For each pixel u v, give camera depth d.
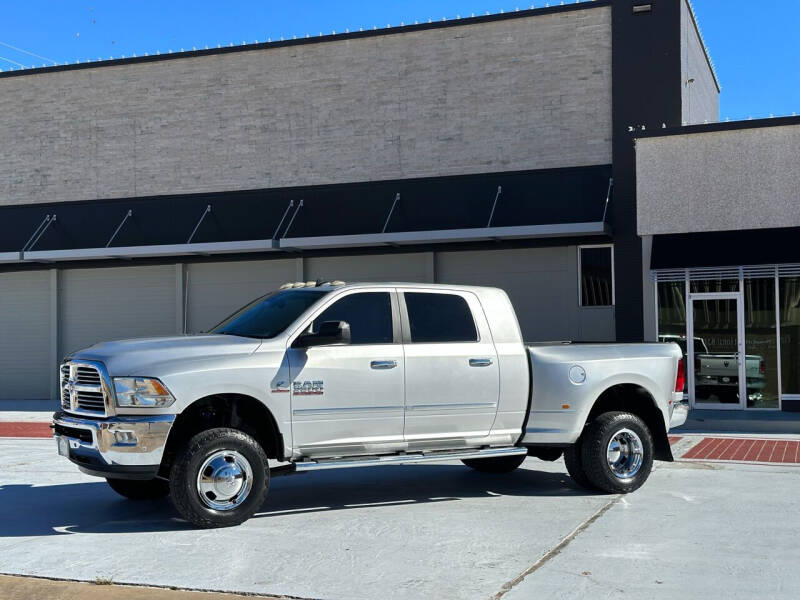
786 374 18.17
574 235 20.36
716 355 18.67
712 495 9.08
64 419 7.89
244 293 23.86
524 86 21.56
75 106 25.34
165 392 7.36
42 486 9.95
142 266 24.78
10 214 25.73
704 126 18.66
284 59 23.52
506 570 6.13
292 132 23.38
